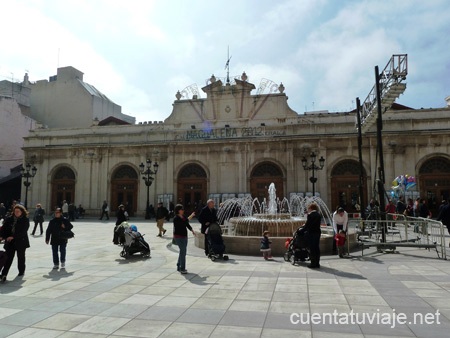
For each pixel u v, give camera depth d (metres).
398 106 32.97
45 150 36.47
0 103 41.62
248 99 33.78
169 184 33.66
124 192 35.09
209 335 4.99
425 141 29.27
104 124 39.28
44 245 14.98
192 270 9.45
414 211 22.42
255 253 11.80
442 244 10.93
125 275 8.88
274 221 13.98
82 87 45.72
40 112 46.84
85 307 6.29
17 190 42.81
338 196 30.91
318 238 9.67
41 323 5.51
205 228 11.54
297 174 31.41
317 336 4.92
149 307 6.26
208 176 33.09
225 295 6.96
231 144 32.88
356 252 12.16
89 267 10.02
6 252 8.53
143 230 21.53
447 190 28.80
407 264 10.00
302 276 8.55
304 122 32.19
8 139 42.25
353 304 6.30
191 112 34.78
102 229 22.39
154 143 34.12
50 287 7.73
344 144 30.83
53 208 36.03
